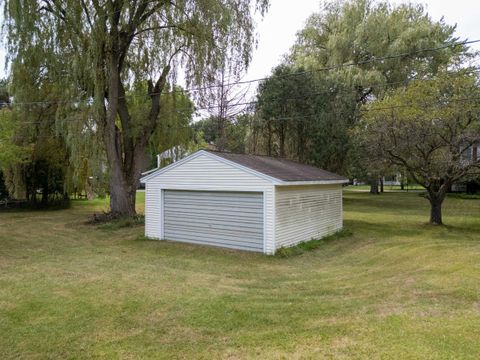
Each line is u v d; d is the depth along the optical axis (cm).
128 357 393
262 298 574
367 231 1280
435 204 1416
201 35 1385
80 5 1328
